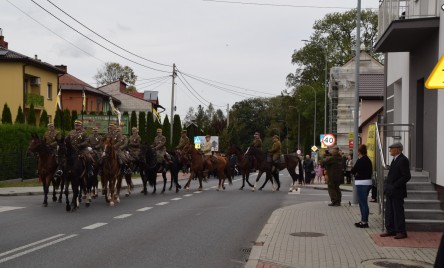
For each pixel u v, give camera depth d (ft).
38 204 58.59
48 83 161.89
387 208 37.27
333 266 27.61
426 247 33.12
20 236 36.91
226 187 94.38
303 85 237.04
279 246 33.19
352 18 219.00
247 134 442.09
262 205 60.80
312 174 123.34
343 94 196.65
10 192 72.28
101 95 223.30
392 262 28.63
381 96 163.73
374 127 49.49
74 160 51.72
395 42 49.80
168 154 77.41
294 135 288.92
